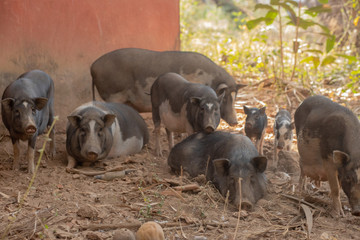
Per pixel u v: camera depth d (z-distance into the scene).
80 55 4.70
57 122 4.57
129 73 4.41
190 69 4.35
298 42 5.63
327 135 3.21
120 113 4.07
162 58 4.40
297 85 5.55
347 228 3.14
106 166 3.84
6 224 3.08
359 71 5.37
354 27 7.12
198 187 3.44
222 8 11.30
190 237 3.03
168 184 3.51
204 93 3.76
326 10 5.47
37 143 4.18
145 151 4.22
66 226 3.07
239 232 3.08
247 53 6.76
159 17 5.09
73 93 4.69
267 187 3.45
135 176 3.69
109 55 4.46
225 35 8.55
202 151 3.62
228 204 3.32
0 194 3.38
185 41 7.75
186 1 9.73
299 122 3.42
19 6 4.37
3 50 4.32
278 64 6.39
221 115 4.32
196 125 3.77
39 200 3.33
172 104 3.96
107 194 3.43
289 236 3.06
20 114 3.59
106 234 3.02
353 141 3.12
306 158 3.34
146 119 4.92
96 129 3.77
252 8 11.02
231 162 3.36
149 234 2.91
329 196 3.46
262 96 5.45
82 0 4.66
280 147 3.86
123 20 4.89
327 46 5.49
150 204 3.29
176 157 3.69
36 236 2.99
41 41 4.49
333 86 5.71
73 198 3.37
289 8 5.52
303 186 3.50
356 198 3.08
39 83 3.89
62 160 3.99
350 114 3.21
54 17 4.54
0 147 4.11
